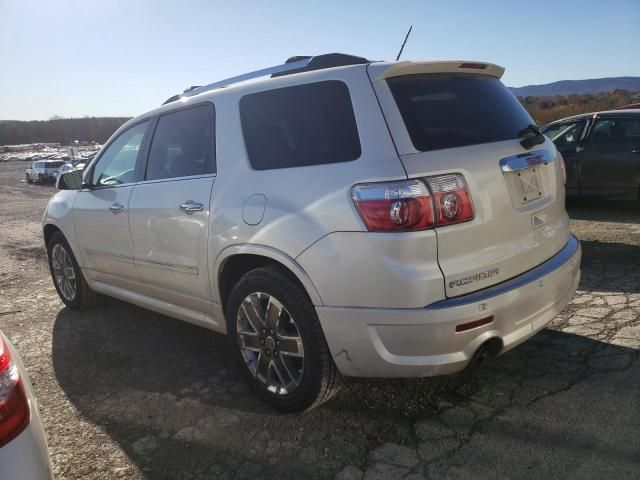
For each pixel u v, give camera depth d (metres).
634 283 4.69
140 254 3.79
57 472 2.57
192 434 2.83
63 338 4.32
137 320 4.65
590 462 2.39
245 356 3.09
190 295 3.46
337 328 2.56
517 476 2.34
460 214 2.43
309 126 2.79
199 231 3.22
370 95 2.60
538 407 2.85
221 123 3.23
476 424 2.74
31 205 17.86
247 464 2.55
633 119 7.92
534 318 2.73
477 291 2.51
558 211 3.13
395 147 2.46
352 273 2.47
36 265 7.34
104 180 4.30
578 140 8.41
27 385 1.88
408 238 2.35
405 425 2.78
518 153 2.79
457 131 2.66
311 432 2.78
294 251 2.65
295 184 2.73
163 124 3.74
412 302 2.37
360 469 2.46
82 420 3.03
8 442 1.62
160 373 3.59
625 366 3.22
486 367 3.32
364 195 2.44
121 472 2.55
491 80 3.14
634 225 7.12
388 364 2.48
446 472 2.40
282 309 2.83
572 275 3.06
